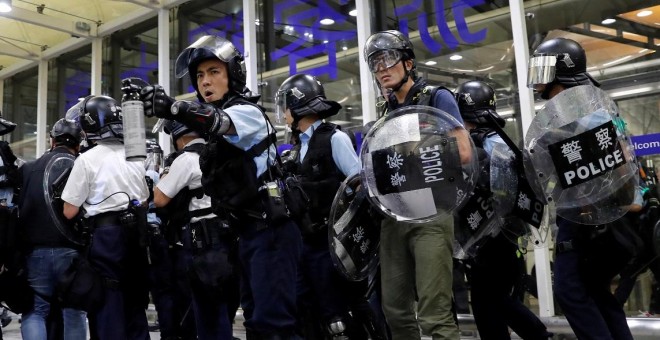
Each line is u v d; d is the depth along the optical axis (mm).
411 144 1971
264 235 1772
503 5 4180
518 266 2527
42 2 5906
